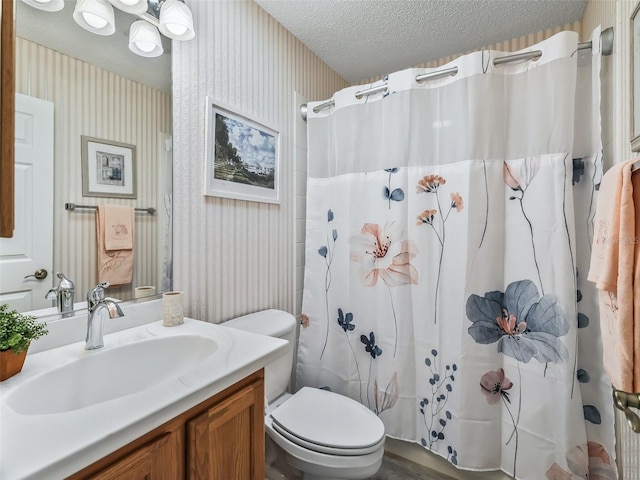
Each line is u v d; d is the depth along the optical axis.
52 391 0.75
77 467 0.49
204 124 1.30
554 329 1.18
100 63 1.00
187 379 0.71
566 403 1.15
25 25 0.84
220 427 0.76
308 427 1.21
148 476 0.61
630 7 0.96
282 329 1.39
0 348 0.69
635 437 0.98
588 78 1.21
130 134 1.07
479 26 1.71
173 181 1.20
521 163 1.26
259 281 1.59
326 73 2.11
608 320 0.84
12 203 0.58
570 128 1.17
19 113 0.84
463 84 1.32
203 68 1.29
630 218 0.73
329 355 1.70
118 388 0.88
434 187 1.42
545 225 1.21
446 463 1.49
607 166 1.15
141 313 1.10
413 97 1.45
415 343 1.47
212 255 1.35
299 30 1.75
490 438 1.30
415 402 1.48
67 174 0.93
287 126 1.76
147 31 1.11
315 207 1.78
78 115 0.95
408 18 1.64
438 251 1.41
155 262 1.15
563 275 1.16
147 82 1.12
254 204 1.56
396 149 1.49
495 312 1.30
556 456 1.17
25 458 0.47
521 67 1.27
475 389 1.30
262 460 0.89
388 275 1.52
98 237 1.00
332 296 1.71
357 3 1.54
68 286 0.93
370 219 1.58
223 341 0.95
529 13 1.60
